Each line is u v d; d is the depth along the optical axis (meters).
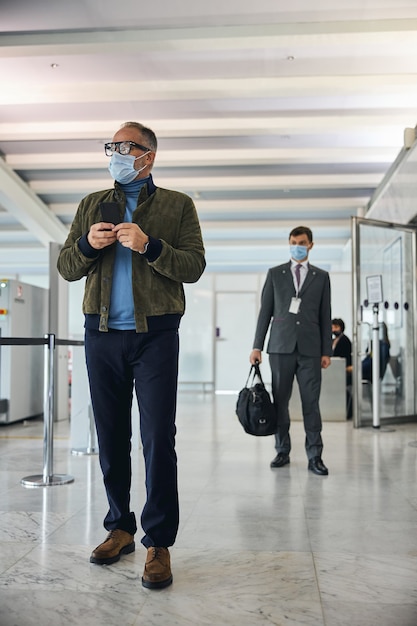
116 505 2.52
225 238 13.37
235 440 6.07
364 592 2.18
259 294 13.99
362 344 7.46
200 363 13.91
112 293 2.38
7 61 6.58
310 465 4.45
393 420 7.64
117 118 8.23
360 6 5.57
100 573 2.34
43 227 11.18
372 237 7.65
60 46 6.09
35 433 6.86
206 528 2.98
